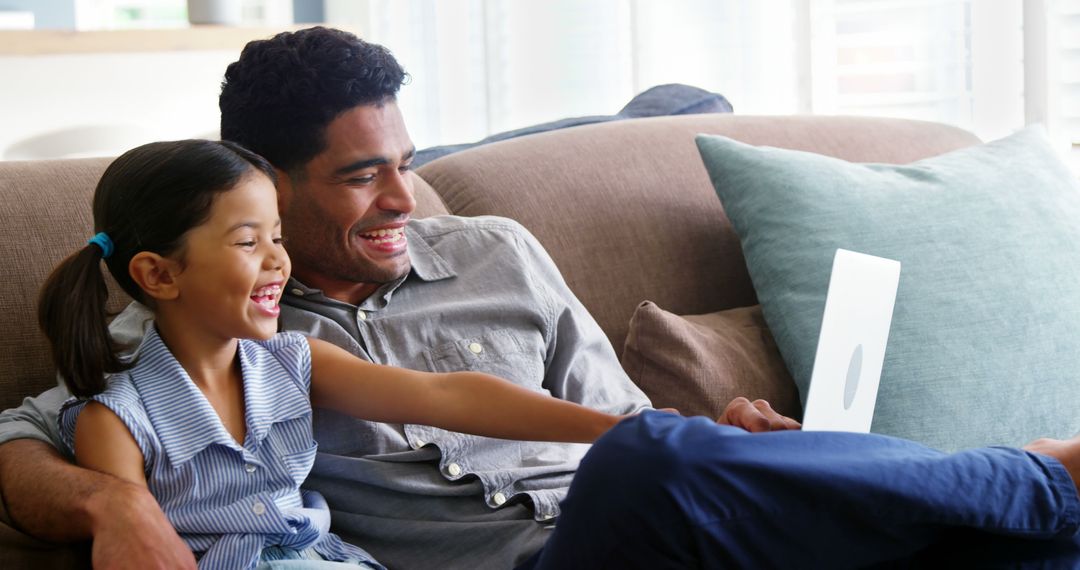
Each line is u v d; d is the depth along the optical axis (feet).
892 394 5.13
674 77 10.23
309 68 4.46
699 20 9.98
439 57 13.15
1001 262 5.42
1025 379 5.24
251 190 3.88
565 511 3.34
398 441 4.44
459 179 5.74
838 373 4.11
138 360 3.89
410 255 4.89
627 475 3.22
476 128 12.90
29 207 4.42
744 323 5.64
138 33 10.74
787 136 6.40
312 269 4.70
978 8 8.45
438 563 4.33
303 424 4.16
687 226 5.90
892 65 8.96
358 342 4.61
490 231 5.07
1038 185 5.77
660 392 5.25
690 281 5.81
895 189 5.64
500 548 4.32
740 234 5.75
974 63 8.53
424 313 4.73
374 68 4.52
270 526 3.83
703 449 3.22
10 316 4.20
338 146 4.50
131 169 3.84
